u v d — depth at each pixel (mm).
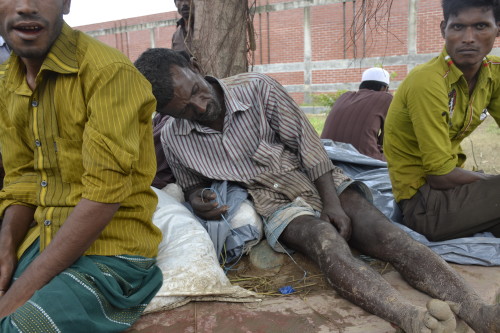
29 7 1482
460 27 2275
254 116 2535
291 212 2359
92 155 1565
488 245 2324
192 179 2664
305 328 1766
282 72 13352
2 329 1453
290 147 2621
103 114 1570
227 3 3445
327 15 12453
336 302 1957
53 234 1687
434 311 1499
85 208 1572
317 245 2090
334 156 3428
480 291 2006
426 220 2471
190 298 1948
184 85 2246
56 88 1635
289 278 2264
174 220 2209
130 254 1788
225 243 2391
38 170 1742
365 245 2260
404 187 2582
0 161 2598
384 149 2727
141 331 1772
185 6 4051
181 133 2539
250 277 2297
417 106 2355
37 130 1672
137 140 1680
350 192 2498
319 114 11867
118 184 1594
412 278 2010
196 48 3500
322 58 12742
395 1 11391
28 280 1553
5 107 1780
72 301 1531
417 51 11445
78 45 1669
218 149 2555
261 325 1798
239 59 3537
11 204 1871
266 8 13125
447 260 2303
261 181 2500
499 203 2297
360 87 4629
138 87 1682
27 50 1560
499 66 2500
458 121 2471
